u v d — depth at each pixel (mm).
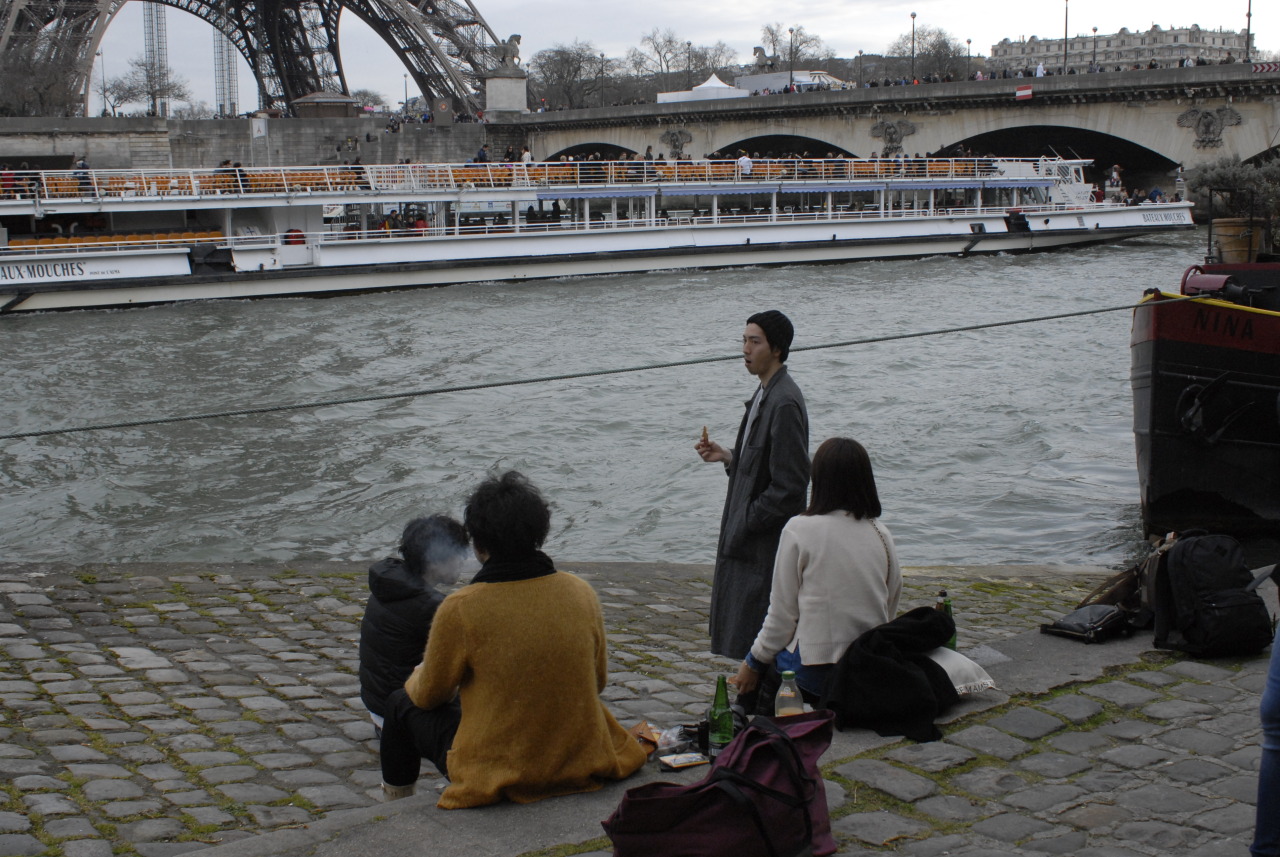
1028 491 20281
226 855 5375
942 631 6668
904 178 58250
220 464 22609
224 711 8586
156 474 21953
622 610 11594
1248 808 5520
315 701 8891
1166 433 16141
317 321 39688
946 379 30062
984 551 17391
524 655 5590
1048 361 32062
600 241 51688
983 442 23891
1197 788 5773
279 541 18484
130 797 6805
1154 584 8031
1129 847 5152
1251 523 16922
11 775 7059
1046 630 8359
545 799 5738
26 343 35156
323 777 7336
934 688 6648
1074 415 26125
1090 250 60562
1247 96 67062
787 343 7215
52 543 18281
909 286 47906
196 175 46625
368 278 47062
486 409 27062
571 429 25344
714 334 37188
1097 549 17172
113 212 44625
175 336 36562
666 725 7961
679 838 4676
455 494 20797
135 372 31062
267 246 45719
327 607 11508
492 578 5641
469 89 104875
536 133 105500
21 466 22344
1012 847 5172
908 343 34875
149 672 9430
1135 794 5691
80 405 27344
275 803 6797
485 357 33531
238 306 43375
